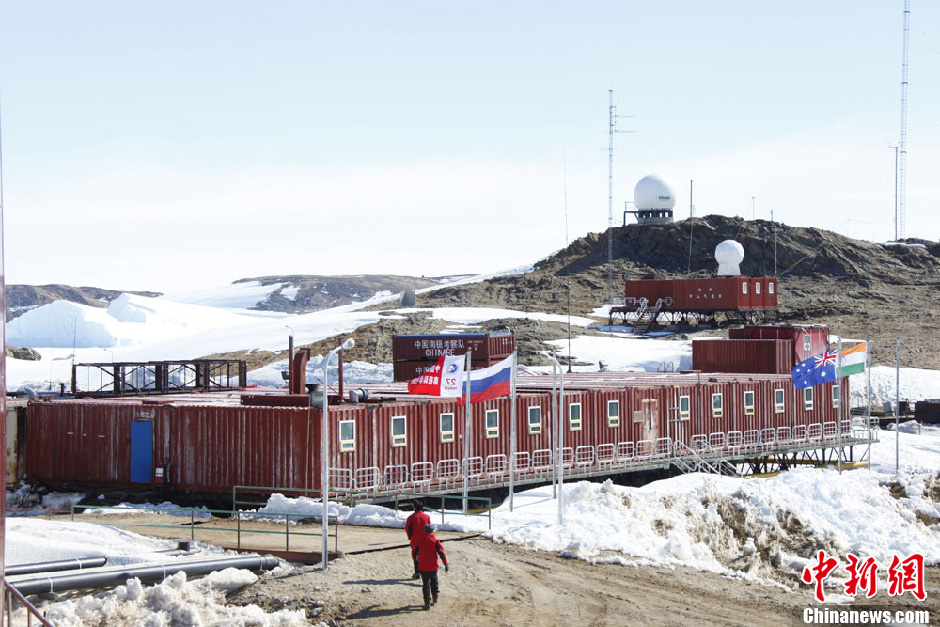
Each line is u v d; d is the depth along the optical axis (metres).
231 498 40.34
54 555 23.44
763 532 32.94
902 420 78.31
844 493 37.38
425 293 167.50
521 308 145.25
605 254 173.38
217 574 22.12
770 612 23.12
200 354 121.75
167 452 41.91
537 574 24.25
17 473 45.16
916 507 38.62
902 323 128.75
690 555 28.62
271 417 39.47
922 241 181.25
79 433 44.22
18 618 19.92
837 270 159.00
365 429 40.00
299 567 23.97
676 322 127.06
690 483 37.19
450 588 22.58
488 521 29.80
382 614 20.62
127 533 26.73
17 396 59.59
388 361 102.88
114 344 172.25
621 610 21.80
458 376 35.00
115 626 19.88
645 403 53.72
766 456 60.28
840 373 50.59
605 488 32.31
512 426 34.25
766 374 69.19
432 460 42.66
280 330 128.75
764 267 161.50
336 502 34.53
